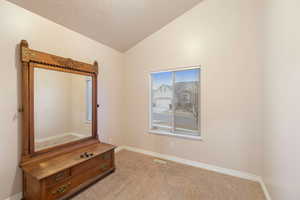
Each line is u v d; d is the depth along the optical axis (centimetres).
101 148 226
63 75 215
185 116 277
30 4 168
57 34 208
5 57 157
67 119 219
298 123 108
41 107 187
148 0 216
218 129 236
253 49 208
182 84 279
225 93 230
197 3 247
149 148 311
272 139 163
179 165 260
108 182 206
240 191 187
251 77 211
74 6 188
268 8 177
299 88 107
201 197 176
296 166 110
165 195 180
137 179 214
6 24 157
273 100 161
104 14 216
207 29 242
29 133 171
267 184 179
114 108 319
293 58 116
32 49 177
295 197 111
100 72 284
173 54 277
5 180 157
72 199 170
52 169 157
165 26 284
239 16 217
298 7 109
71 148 213
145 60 312
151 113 316
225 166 231
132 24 256
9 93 160
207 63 243
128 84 338
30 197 157
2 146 155
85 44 252
